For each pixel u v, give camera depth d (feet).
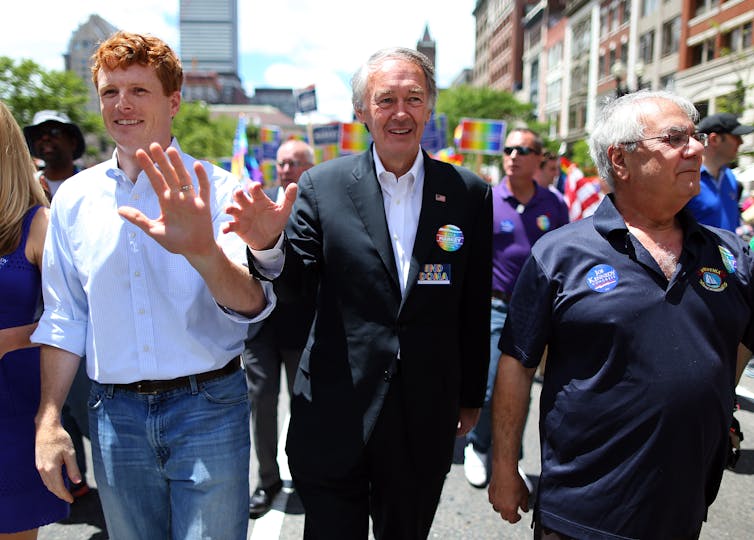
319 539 6.59
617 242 5.44
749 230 17.66
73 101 102.78
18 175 6.48
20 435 6.55
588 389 5.36
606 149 5.67
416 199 6.77
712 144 11.67
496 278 12.11
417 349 6.41
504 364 6.11
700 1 85.81
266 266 5.70
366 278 6.42
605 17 126.82
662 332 5.14
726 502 9.80
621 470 5.25
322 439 6.51
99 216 5.81
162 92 5.82
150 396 5.79
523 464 12.03
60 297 5.95
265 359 10.27
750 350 5.69
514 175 12.23
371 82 6.53
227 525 5.87
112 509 6.01
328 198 6.61
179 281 5.75
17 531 6.59
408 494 6.57
